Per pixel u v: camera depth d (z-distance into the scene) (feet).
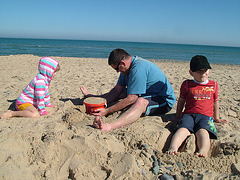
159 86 10.98
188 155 7.54
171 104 11.50
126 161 6.77
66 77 23.77
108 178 6.25
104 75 25.96
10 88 17.51
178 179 6.47
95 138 7.94
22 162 6.81
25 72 26.58
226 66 52.39
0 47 116.47
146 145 8.09
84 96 14.57
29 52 84.99
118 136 8.63
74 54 84.28
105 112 11.00
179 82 22.09
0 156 6.75
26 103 11.05
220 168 7.22
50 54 79.10
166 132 9.07
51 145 7.33
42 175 6.46
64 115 11.03
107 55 84.38
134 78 10.39
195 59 9.73
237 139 8.96
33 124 9.75
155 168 6.88
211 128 8.93
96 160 6.99
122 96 13.62
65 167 6.77
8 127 9.12
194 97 9.91
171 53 119.34
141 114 10.86
